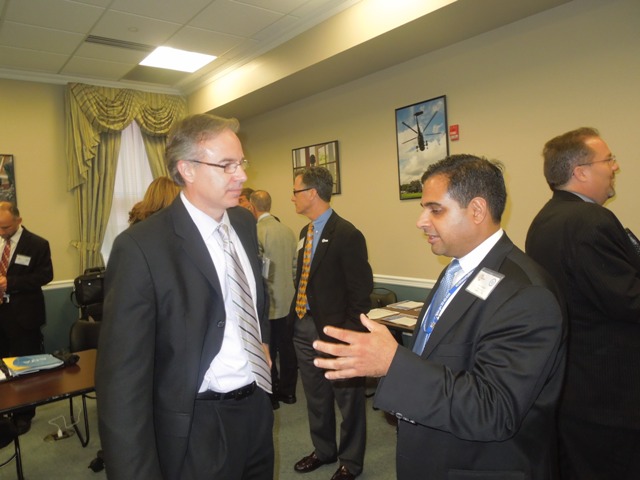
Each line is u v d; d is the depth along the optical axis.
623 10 2.36
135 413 0.96
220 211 1.19
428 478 0.97
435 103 3.31
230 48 4.05
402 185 3.62
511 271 0.94
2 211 3.22
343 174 4.18
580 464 1.52
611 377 1.45
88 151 4.61
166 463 1.06
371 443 2.63
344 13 3.26
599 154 1.58
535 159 2.78
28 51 3.93
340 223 2.20
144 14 3.33
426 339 1.09
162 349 1.07
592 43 2.49
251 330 1.24
